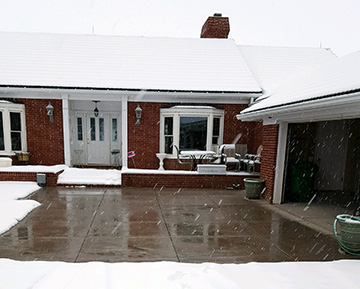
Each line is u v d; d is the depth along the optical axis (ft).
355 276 10.28
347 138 28.27
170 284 9.52
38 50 35.73
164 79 33.58
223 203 22.49
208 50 39.96
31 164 32.71
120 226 16.37
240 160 31.09
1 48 35.22
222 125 34.17
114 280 9.69
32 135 32.30
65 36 39.65
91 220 17.38
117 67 34.71
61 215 18.30
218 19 44.50
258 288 9.40
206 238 14.76
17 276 9.75
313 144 28.02
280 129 21.91
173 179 28.32
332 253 13.05
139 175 28.09
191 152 26.84
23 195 22.74
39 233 14.90
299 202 23.35
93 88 30.83
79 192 25.18
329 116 16.49
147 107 33.42
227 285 9.51
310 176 23.75
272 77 37.04
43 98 31.94
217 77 34.60
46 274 9.96
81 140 38.55
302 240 14.70
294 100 16.80
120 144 39.14
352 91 12.49
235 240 14.56
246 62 40.06
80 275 9.95
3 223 15.61
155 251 12.89
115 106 38.55
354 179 28.25
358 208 21.38
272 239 14.80
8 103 30.73
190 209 20.52
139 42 40.22
